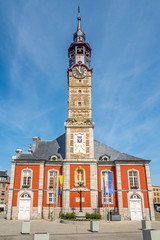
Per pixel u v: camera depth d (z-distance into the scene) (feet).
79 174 118.32
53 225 81.87
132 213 112.27
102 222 92.68
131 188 116.98
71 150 123.65
